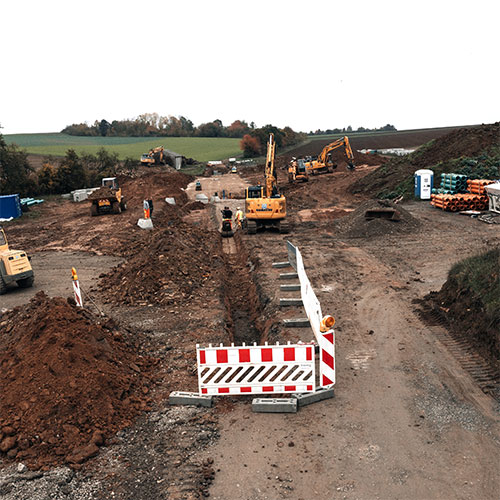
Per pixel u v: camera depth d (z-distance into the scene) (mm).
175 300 15742
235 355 9367
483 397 9258
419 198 35844
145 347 12195
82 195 51500
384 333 12406
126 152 118812
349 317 13578
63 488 7098
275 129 116688
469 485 6941
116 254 24328
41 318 10914
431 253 20562
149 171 80000
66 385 8898
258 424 8703
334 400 9406
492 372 10109
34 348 10070
